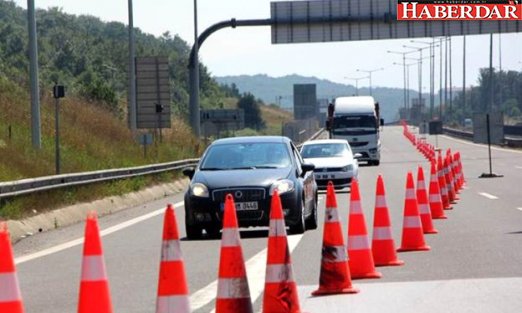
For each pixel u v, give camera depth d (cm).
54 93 8100
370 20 15700
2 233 2016
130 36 12500
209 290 3278
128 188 7906
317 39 15762
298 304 2597
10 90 13600
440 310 2725
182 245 4781
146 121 13688
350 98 15075
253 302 2997
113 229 5759
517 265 3600
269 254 2592
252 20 15450
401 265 3703
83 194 6775
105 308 2052
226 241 2342
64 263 4228
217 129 17075
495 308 2725
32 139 8688
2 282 1998
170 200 8400
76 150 10812
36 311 2994
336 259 3058
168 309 2114
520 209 6338
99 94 18462
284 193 4988
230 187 4981
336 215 3083
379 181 3762
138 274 3775
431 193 5791
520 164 13800
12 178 7331
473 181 9894
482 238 4581
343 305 2852
